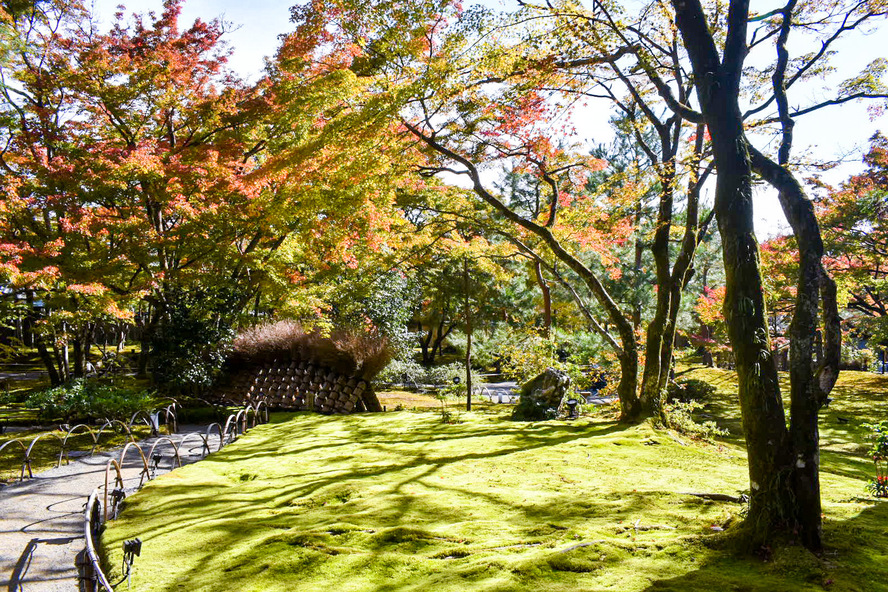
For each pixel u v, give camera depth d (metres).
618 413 11.51
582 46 6.97
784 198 3.86
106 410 11.47
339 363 14.09
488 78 7.77
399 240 12.88
